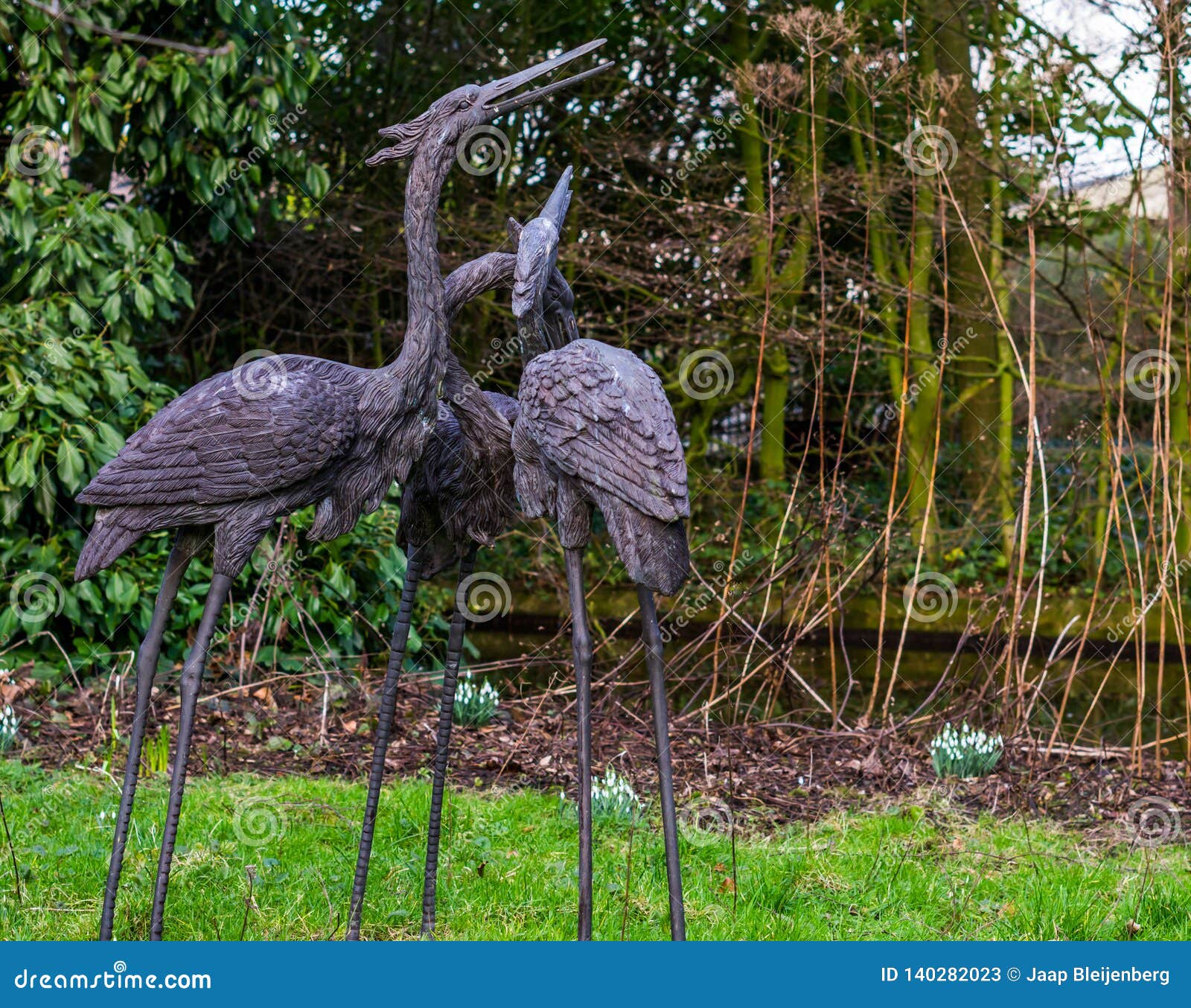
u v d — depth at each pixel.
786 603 6.82
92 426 6.51
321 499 2.74
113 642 6.62
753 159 10.09
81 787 4.73
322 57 9.23
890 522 6.41
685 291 9.56
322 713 6.09
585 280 10.00
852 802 5.17
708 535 9.56
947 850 4.45
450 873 3.91
